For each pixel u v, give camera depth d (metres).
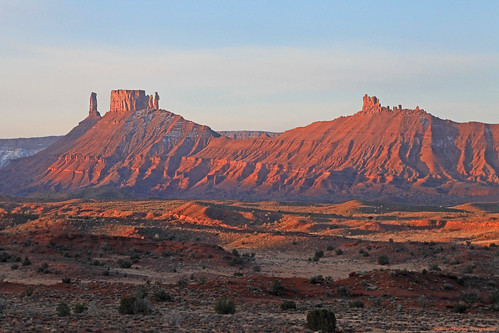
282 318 39.81
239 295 50.19
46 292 50.25
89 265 75.81
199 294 50.19
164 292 47.84
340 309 44.69
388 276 55.91
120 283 57.25
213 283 55.28
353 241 111.50
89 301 45.91
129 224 146.62
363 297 50.78
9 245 91.38
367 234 154.50
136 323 34.12
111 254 90.69
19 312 36.84
